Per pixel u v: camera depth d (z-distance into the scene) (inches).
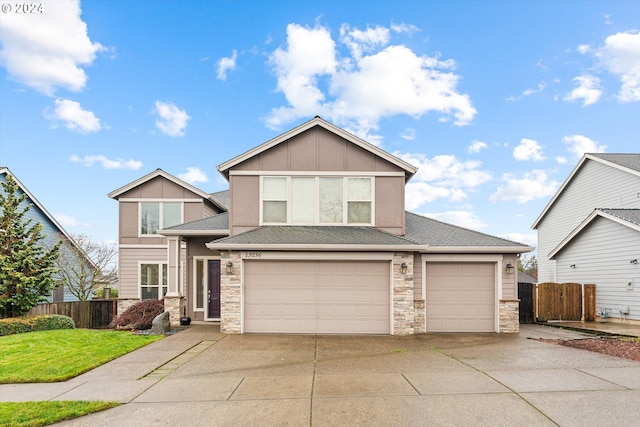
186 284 577.3
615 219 589.0
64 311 607.8
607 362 308.0
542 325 577.0
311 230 503.2
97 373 296.7
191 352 363.9
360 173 524.1
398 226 519.5
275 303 461.7
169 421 204.1
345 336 442.3
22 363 322.0
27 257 552.7
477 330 481.7
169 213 730.8
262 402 228.1
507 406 214.1
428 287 485.4
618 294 592.4
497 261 483.2
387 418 202.2
